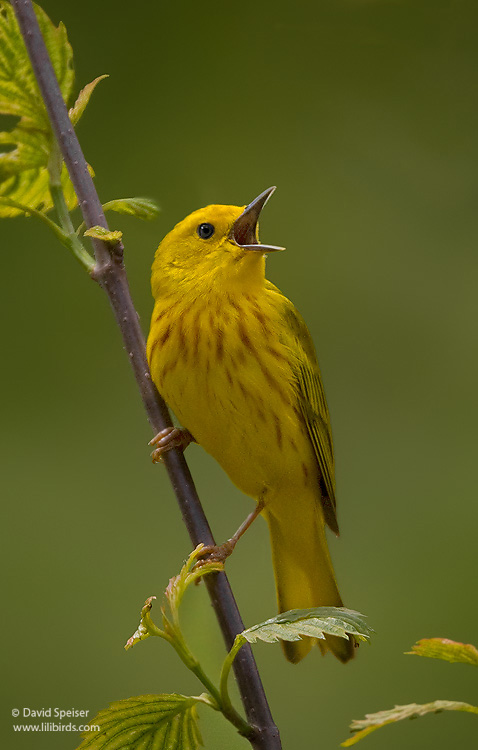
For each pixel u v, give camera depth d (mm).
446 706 2709
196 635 2740
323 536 2826
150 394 2770
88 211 2756
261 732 2730
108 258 2762
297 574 2830
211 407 2801
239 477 2814
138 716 2725
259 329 2805
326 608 2723
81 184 2758
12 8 2758
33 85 2758
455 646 2709
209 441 2807
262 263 2814
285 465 2811
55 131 2758
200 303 2803
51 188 2760
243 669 2736
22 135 2758
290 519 2822
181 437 2805
